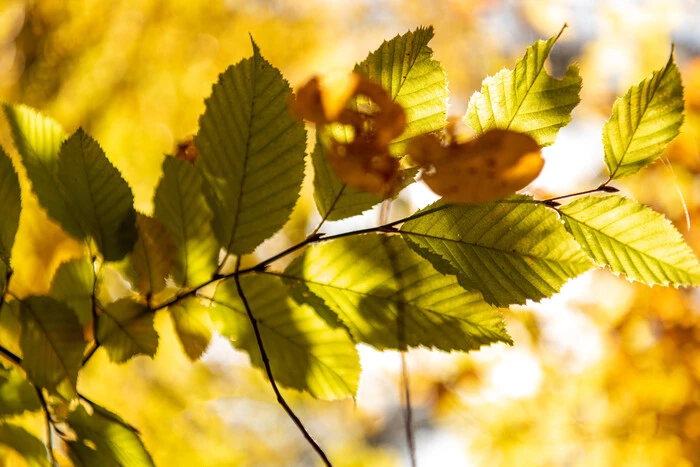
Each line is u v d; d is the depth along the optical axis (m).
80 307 0.66
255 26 2.25
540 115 0.62
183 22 2.04
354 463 2.39
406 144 0.62
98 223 0.65
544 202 0.63
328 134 0.61
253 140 0.64
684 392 1.99
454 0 2.77
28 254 1.40
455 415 2.25
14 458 0.72
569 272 0.63
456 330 0.65
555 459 2.14
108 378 1.67
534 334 2.13
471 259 0.64
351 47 2.69
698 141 1.78
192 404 1.80
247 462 2.05
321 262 0.65
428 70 0.63
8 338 0.66
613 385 2.08
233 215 0.65
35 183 0.65
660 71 0.62
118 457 0.66
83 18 1.83
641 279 0.63
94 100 1.88
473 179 0.56
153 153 1.98
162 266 0.66
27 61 1.77
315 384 0.66
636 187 1.80
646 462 2.02
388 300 0.65
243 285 0.66
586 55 2.40
